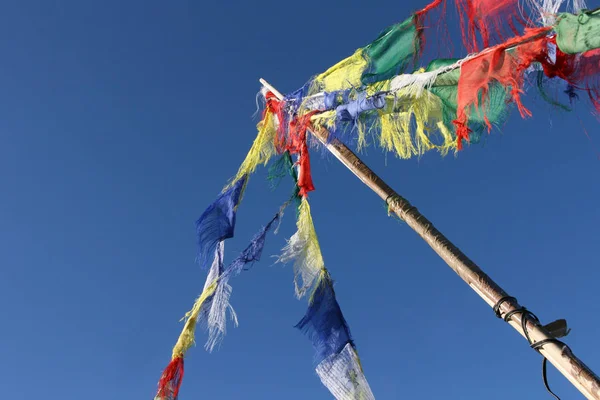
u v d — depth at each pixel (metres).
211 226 6.25
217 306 5.54
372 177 4.94
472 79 3.81
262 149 6.54
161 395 5.30
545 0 3.50
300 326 5.79
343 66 5.51
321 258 5.98
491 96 3.97
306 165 5.91
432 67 4.29
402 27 5.00
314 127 5.63
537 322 3.48
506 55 3.65
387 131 4.75
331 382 5.52
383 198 4.77
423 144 4.59
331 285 5.91
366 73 5.25
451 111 4.39
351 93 5.05
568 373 3.19
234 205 6.32
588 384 3.05
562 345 3.27
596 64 3.50
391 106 4.59
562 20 3.18
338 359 5.58
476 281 3.87
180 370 5.50
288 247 5.90
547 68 3.58
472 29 4.05
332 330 5.73
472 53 3.83
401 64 5.07
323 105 5.59
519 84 3.61
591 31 3.05
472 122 4.36
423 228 4.36
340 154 5.25
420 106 4.45
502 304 3.66
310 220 6.04
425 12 4.88
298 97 6.08
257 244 5.82
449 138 4.46
